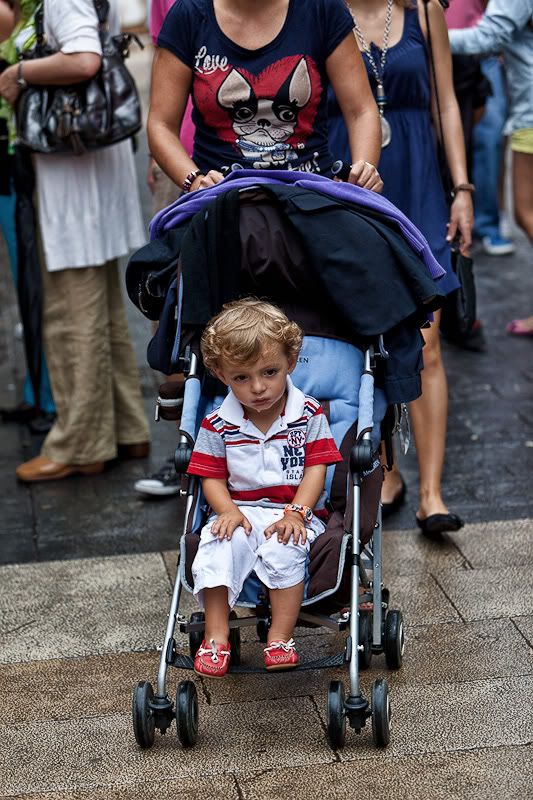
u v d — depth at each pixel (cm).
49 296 665
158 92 475
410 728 415
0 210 718
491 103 1029
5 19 649
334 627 414
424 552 562
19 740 420
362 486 416
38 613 519
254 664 472
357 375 435
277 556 389
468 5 823
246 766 397
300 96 457
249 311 396
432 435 580
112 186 661
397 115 566
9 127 673
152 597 531
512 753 397
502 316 924
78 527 620
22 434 761
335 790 380
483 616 500
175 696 445
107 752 410
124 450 712
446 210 577
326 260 415
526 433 717
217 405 434
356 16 561
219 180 446
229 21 453
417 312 432
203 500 424
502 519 606
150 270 445
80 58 609
